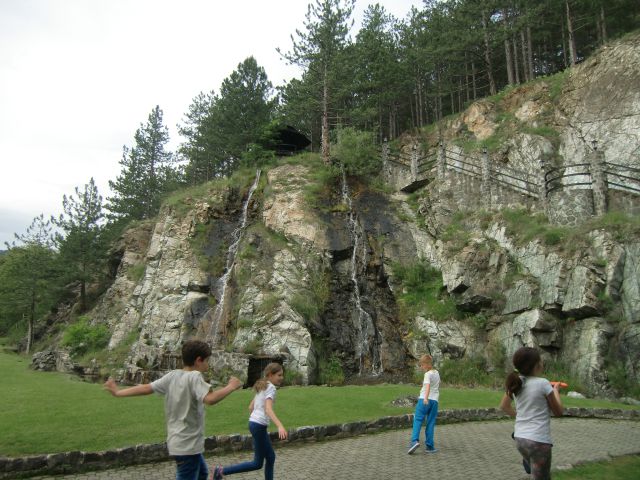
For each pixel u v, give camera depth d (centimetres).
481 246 2156
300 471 758
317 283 2264
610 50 2816
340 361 2050
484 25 3656
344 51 3381
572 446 916
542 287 1847
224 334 2230
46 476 733
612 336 1628
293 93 3681
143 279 2877
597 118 2642
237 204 3014
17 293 4034
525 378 534
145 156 4741
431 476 732
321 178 2844
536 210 2170
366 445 944
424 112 4366
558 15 3575
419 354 2067
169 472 758
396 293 2356
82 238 3681
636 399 1482
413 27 4216
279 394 1399
